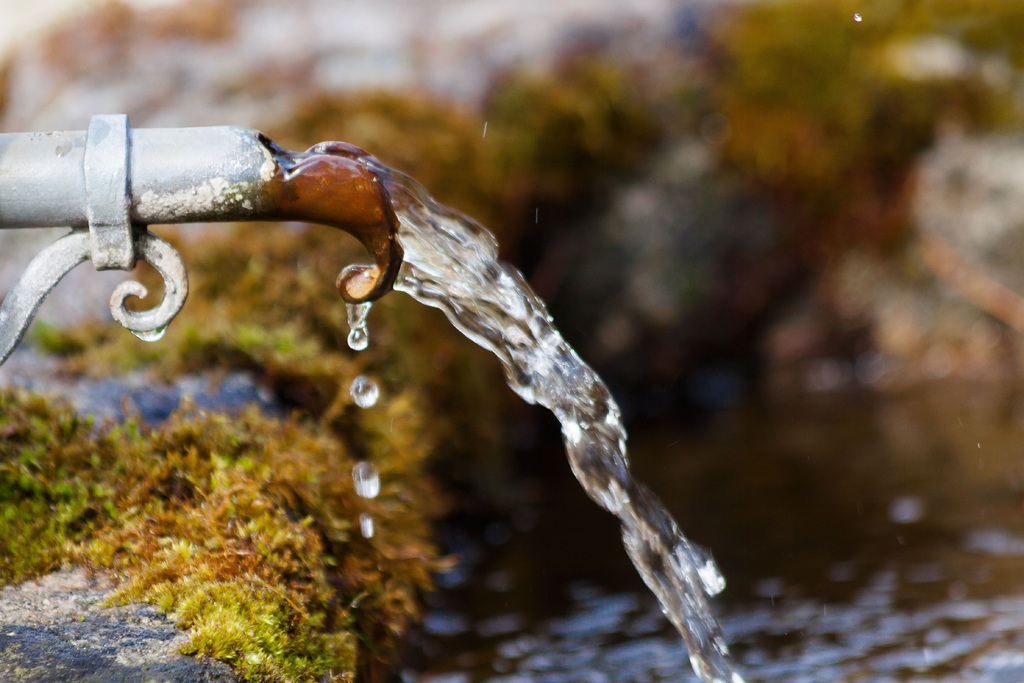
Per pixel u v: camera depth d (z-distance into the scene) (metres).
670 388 7.12
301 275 4.32
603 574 4.22
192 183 1.96
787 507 4.79
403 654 3.23
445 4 6.99
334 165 2.00
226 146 1.97
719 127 7.05
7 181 1.92
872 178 7.20
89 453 2.48
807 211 7.18
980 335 7.22
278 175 1.98
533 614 3.79
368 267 2.08
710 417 6.71
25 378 3.13
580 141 6.68
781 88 7.09
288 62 6.18
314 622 2.23
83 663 1.93
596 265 6.91
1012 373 7.07
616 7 7.12
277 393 3.37
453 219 2.26
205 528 2.31
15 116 6.00
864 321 7.32
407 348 4.72
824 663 3.19
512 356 2.41
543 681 3.16
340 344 4.30
